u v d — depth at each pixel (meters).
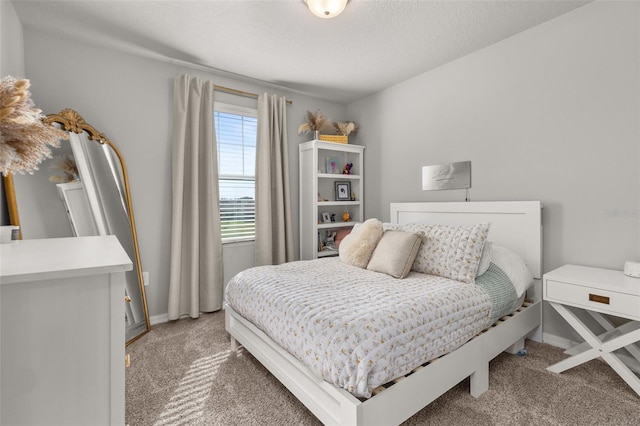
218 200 3.29
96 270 0.77
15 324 0.71
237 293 2.18
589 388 1.85
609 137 2.17
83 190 2.54
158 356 2.30
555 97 2.40
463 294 1.85
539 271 2.43
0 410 0.70
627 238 2.11
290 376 1.65
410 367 1.42
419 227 2.58
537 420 1.58
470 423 1.56
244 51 2.81
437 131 3.22
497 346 1.97
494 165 2.78
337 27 2.43
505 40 2.67
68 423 0.77
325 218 4.02
